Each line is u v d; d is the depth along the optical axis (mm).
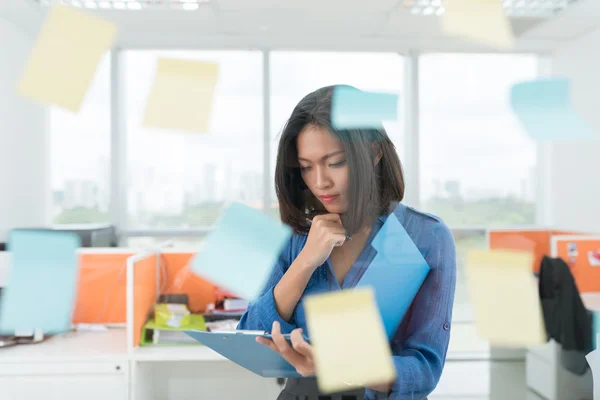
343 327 550
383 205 581
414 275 563
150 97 528
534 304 539
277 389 627
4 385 1341
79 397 1371
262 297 598
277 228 594
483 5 557
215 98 534
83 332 1628
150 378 1521
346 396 549
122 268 1696
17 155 1450
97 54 512
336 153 568
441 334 550
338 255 585
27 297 618
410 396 542
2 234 1455
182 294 1674
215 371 1570
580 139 535
